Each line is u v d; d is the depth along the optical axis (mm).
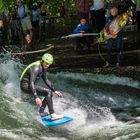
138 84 10891
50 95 8625
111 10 11039
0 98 9227
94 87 11039
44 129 8297
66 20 17062
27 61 12445
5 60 11922
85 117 9453
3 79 10742
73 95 10703
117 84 11023
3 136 7453
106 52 12617
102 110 9961
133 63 11633
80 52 12773
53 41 15055
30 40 13406
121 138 8086
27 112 8945
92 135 8391
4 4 10453
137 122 9102
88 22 12656
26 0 15055
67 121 8523
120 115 9641
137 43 13062
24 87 8680
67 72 11469
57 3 16672
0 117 8305
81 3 12617
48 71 11617
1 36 12422
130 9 12828
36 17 14898
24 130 8000
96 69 11320
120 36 11219
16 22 14172
